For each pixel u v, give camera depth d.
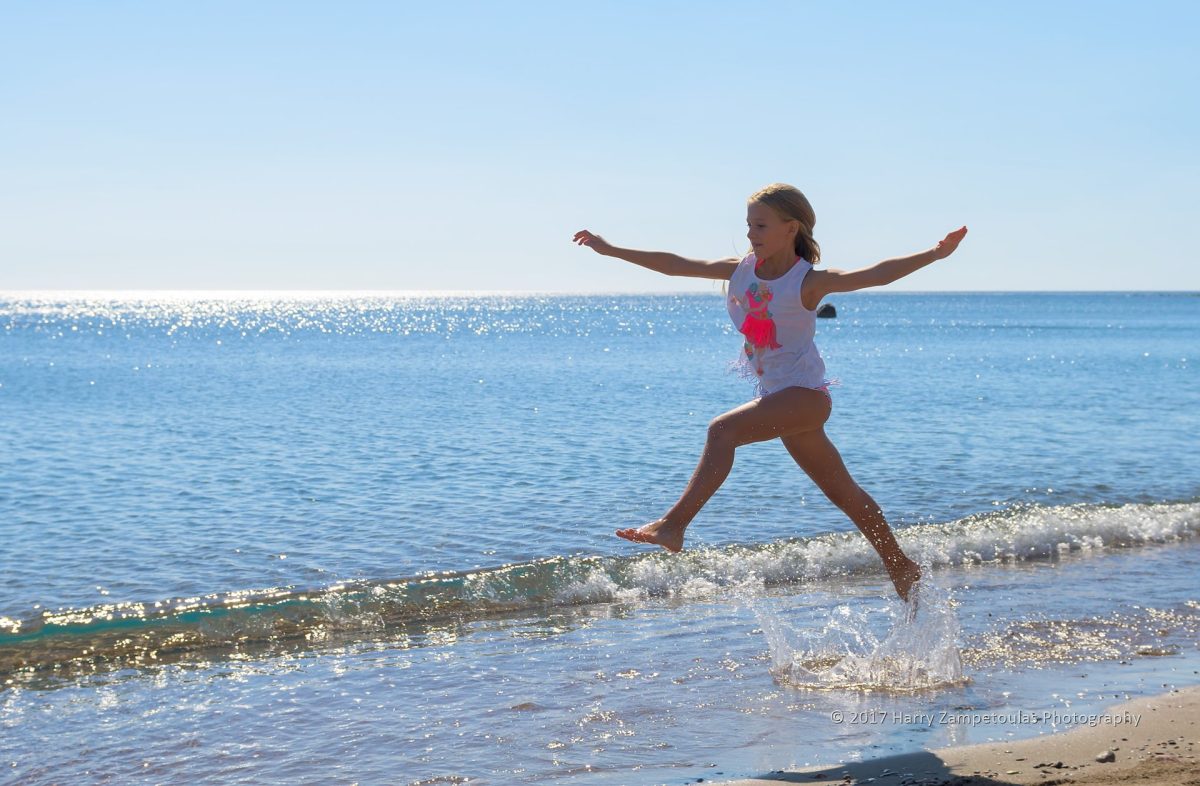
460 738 4.65
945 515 10.56
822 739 4.54
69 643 6.43
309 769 4.33
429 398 24.77
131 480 12.79
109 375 33.94
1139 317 128.25
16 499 11.50
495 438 16.77
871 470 13.47
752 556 8.35
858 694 5.18
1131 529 9.57
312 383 30.03
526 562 8.55
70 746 4.65
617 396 25.33
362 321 116.50
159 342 63.41
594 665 5.77
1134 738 4.45
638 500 11.32
